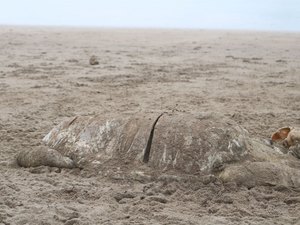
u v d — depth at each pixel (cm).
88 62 2353
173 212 614
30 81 1728
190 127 738
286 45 4059
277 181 689
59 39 4462
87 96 1475
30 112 1254
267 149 760
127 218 596
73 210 612
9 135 1012
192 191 682
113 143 762
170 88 1639
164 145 732
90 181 717
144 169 723
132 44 3962
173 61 2498
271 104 1425
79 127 803
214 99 1476
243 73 2059
